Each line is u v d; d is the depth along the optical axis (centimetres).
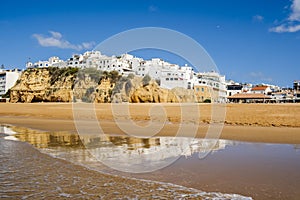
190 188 543
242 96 7138
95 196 506
